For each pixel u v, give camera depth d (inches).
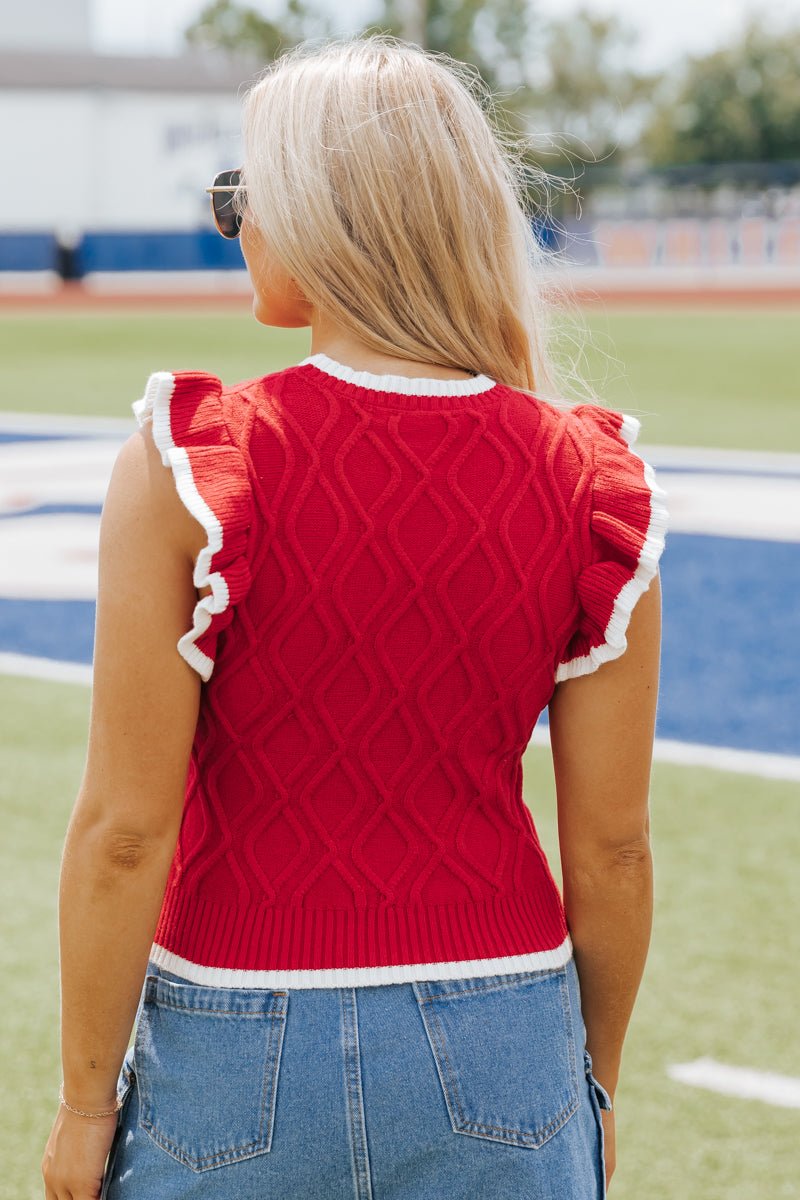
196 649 53.9
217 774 56.4
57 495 428.8
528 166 68.0
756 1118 124.7
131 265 1477.6
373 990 54.9
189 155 1684.3
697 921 162.6
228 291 1440.7
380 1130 54.5
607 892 62.5
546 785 206.8
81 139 1663.4
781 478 454.6
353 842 55.6
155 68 1689.2
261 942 55.0
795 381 729.6
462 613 55.6
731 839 186.4
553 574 57.1
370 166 56.5
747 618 301.9
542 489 57.1
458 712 56.3
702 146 2330.2
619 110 2522.1
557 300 72.1
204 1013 55.2
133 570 54.0
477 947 56.3
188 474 53.1
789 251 1488.7
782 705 248.1
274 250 57.9
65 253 1467.8
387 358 57.9
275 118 58.3
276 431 55.1
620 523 57.8
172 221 1694.1
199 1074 55.1
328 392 56.3
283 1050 54.3
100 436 539.5
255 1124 54.4
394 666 55.1
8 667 268.7
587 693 60.1
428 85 58.3
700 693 255.6
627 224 1483.8
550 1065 57.1
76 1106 59.1
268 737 55.3
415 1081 54.6
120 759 54.7
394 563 54.7
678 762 218.2
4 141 1649.9
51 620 301.0
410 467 55.5
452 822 56.9
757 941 157.8
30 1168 118.2
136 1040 58.5
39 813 193.8
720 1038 137.7
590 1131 61.5
